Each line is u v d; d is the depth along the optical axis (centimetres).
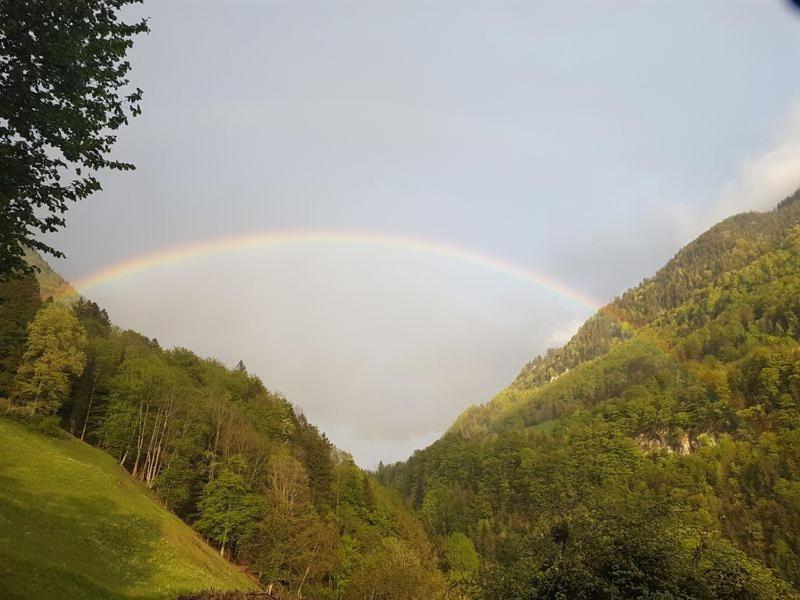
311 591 6862
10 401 6462
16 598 1906
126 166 1273
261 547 6334
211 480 7350
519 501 19238
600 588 1422
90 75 1178
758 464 15700
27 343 6794
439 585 5709
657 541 1464
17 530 2986
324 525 7812
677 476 16488
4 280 1190
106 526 4031
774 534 11756
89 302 15375
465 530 18225
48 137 1161
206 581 3878
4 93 1103
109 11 1225
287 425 12744
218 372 14200
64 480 4538
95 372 8894
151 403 8575
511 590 1581
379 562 6359
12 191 1120
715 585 1391
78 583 2359
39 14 1124
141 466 8281
